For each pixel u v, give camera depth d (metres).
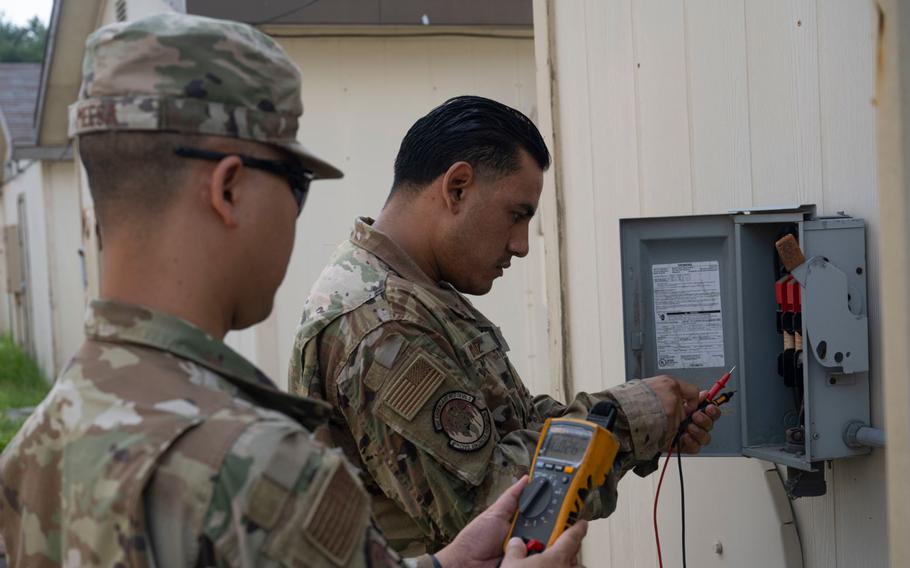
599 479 1.41
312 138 4.78
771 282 2.04
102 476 0.99
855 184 1.86
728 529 2.31
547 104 3.14
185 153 1.06
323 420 1.17
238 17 4.39
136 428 1.00
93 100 1.07
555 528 1.34
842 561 1.95
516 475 1.70
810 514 2.05
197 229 1.08
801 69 1.99
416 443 1.69
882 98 1.21
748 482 2.21
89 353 1.08
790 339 1.94
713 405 1.89
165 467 0.97
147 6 5.79
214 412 1.01
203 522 0.96
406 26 4.66
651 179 2.57
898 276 1.20
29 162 11.77
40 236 11.29
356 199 4.83
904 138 1.18
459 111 1.86
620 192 2.73
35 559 1.08
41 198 10.88
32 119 10.62
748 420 2.03
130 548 0.96
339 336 1.76
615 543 2.93
